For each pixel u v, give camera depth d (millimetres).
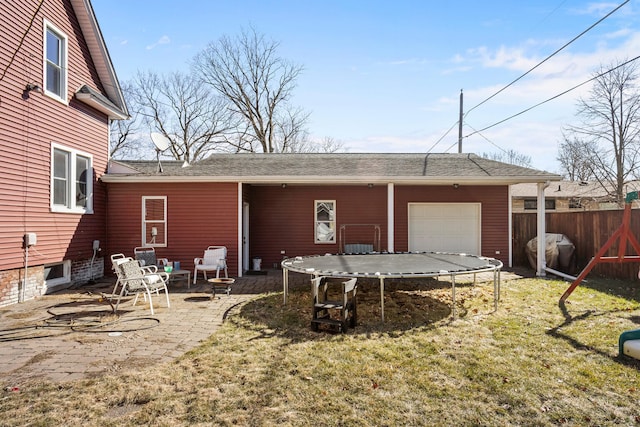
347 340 4727
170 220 10211
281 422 2842
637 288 7973
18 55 7312
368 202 12258
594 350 4270
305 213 12172
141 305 6758
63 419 2887
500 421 2842
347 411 2990
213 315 6016
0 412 2986
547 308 6254
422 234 12266
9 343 4652
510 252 12219
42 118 7957
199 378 3594
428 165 11570
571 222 11039
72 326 5398
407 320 5656
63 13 8766
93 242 9656
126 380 3557
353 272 5957
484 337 4773
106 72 10281
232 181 10078
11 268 7070
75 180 9070
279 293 7816
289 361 4016
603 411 2975
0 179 6867
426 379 3555
